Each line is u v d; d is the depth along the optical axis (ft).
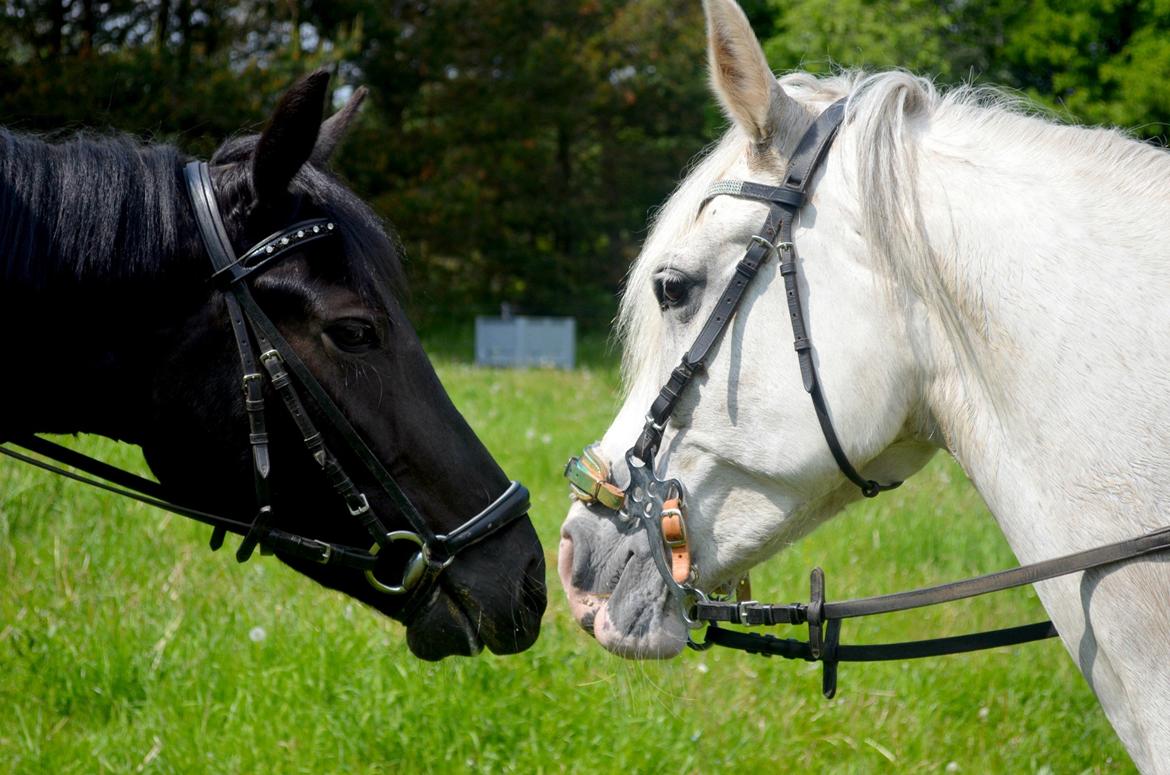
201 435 7.10
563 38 67.31
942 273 6.76
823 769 11.12
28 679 12.10
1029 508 6.59
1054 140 6.90
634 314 7.82
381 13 62.03
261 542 7.27
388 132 62.80
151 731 11.20
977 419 6.83
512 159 67.00
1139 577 6.10
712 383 7.18
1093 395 6.32
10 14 49.42
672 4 71.92
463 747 11.13
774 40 45.47
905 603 6.87
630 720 11.25
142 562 15.30
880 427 7.00
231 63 55.01
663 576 7.36
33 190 6.93
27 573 14.79
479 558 7.59
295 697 11.70
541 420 28.14
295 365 6.97
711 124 57.57
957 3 43.98
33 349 7.00
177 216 7.05
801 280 6.98
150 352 7.09
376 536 7.24
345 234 7.20
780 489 7.23
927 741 11.56
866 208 6.75
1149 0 40.63
